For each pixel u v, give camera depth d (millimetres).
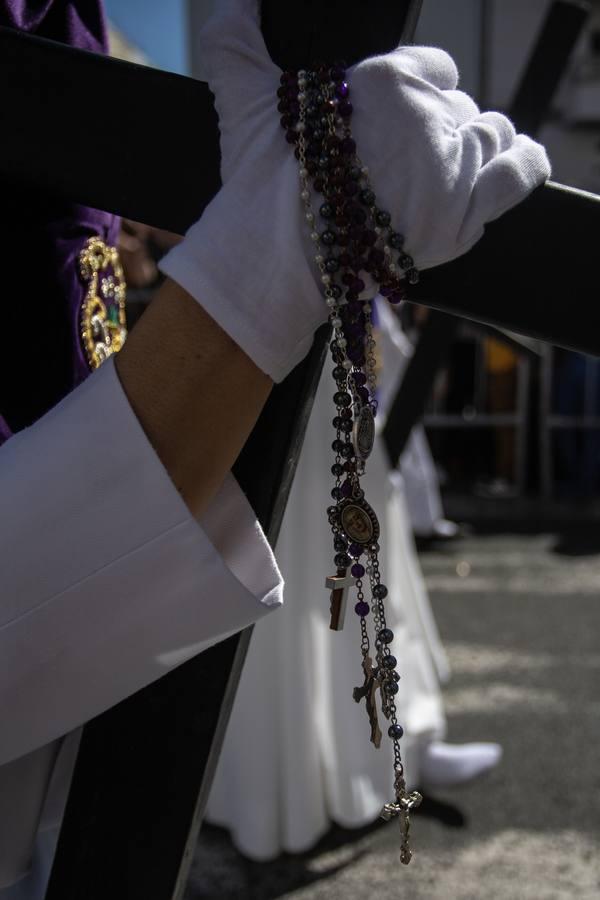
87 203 854
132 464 800
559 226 815
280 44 821
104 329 996
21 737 835
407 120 792
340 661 2482
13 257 923
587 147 9336
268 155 804
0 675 812
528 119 2357
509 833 2609
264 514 872
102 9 1021
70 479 801
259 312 795
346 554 857
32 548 802
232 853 2508
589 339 820
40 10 954
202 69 834
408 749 2715
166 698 895
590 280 816
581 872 2426
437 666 3324
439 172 792
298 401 856
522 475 7785
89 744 905
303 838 2467
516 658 3936
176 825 899
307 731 2434
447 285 823
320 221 798
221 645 887
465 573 5371
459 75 846
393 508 2684
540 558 5711
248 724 2418
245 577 873
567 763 2998
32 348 932
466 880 2389
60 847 914
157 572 808
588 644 4098
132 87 840
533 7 8109
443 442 8188
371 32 818
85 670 822
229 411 811
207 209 806
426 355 2594
